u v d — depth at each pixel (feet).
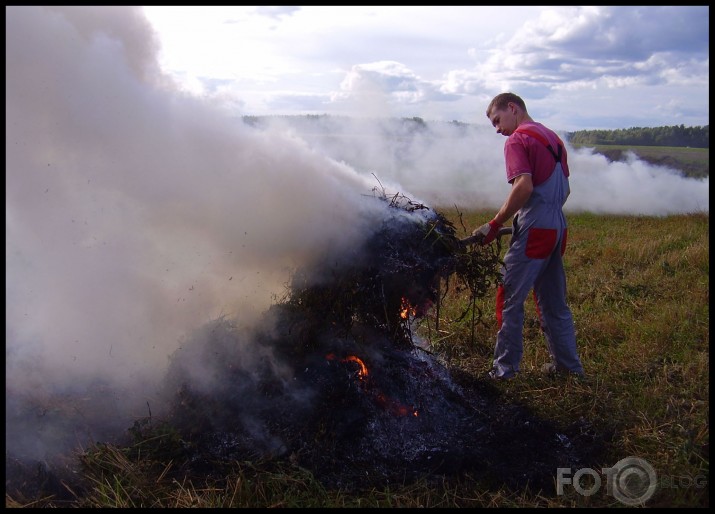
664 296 21.43
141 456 11.37
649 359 15.94
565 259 28.02
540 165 13.80
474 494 10.50
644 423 12.61
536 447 11.96
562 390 14.23
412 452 11.74
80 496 10.48
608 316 19.33
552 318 15.03
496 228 13.76
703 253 26.96
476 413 13.16
